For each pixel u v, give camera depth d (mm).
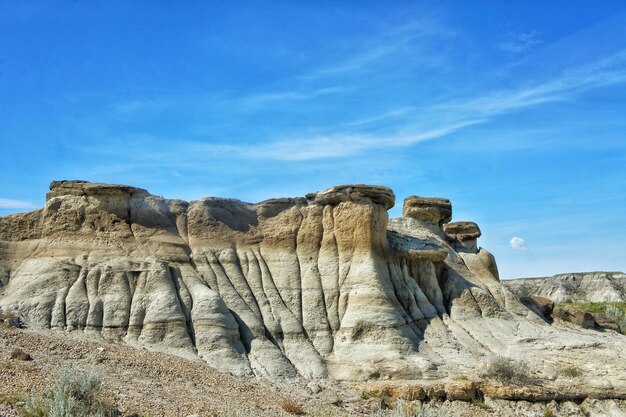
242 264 46500
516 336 46906
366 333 42250
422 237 56656
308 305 44781
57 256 42062
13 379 23766
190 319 39375
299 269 47219
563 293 126688
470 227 64875
